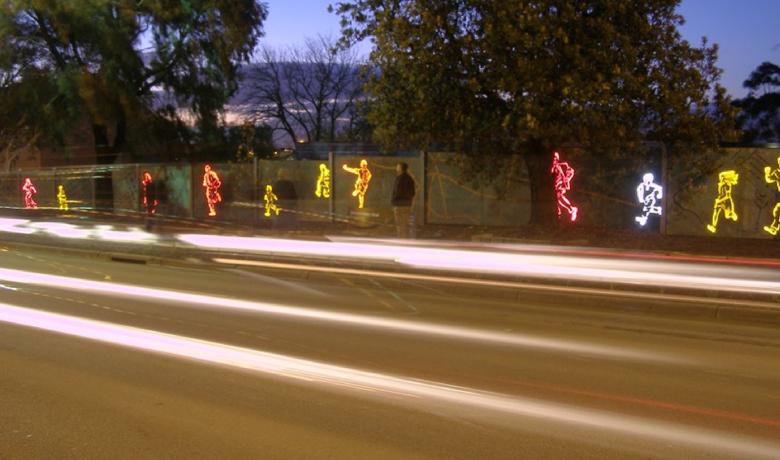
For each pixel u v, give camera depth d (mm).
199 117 29984
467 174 18266
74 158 29938
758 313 9211
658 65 15023
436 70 15281
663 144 16516
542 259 13211
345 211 21062
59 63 27484
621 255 13609
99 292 10844
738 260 12812
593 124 14336
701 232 16797
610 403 5738
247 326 8438
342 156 21094
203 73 28891
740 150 16453
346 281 12289
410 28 14930
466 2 14859
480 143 16781
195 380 6211
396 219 16641
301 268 13305
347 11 16203
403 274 12586
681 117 15070
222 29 27984
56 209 28141
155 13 27109
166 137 29875
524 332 8430
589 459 4570
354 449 4695
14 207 28906
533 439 4910
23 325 8336
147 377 6289
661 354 7410
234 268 13938
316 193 21719
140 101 27875
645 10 14961
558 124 14414
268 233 18453
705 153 16203
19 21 26641
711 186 16656
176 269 13844
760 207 16391
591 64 14164
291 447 4723
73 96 26484
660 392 6059
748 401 5836
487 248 14711
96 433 4953
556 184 17031
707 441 4910
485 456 4598
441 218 19797
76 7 25531
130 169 26312
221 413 5371
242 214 22969
